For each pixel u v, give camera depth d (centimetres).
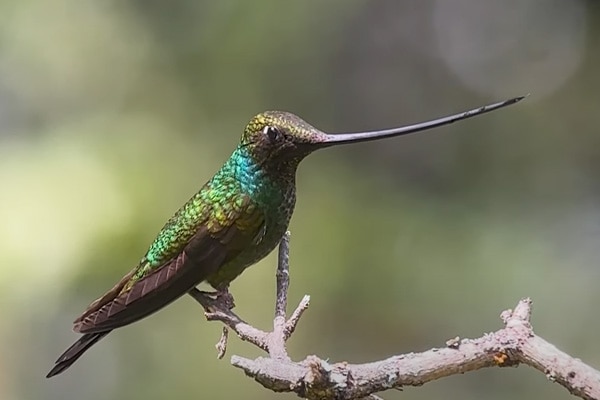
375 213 1308
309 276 1204
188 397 1139
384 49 1584
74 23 1327
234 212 502
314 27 1435
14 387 1067
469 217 1353
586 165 1484
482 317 1216
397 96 1587
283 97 1458
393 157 1534
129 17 1365
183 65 1375
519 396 1212
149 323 1182
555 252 1284
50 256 1034
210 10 1384
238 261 511
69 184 1088
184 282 505
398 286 1229
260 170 500
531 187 1454
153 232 1080
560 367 350
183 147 1271
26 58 1302
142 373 1161
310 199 1295
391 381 358
